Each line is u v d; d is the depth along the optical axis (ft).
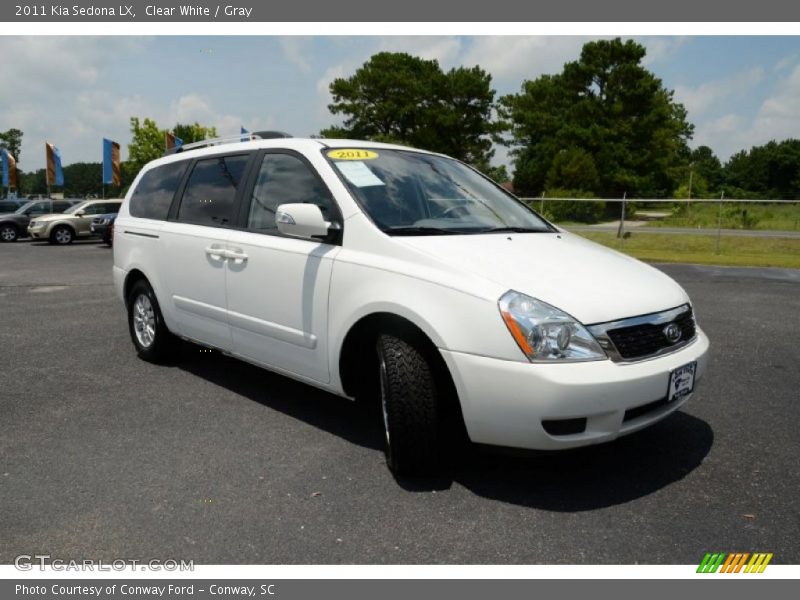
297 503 9.30
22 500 9.35
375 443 11.53
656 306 9.70
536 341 8.65
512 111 177.58
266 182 12.94
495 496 9.54
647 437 11.81
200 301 14.07
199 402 13.69
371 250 10.45
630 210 82.28
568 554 8.09
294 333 11.64
